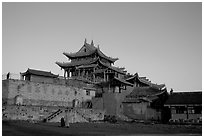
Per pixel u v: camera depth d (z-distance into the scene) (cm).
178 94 5803
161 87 8150
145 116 5878
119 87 6588
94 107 6656
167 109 6188
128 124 4969
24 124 4006
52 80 6950
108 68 8450
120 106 6338
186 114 5322
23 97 5375
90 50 9325
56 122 4697
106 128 4038
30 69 6675
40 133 3042
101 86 7050
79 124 4684
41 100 5697
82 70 8900
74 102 6362
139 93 6662
